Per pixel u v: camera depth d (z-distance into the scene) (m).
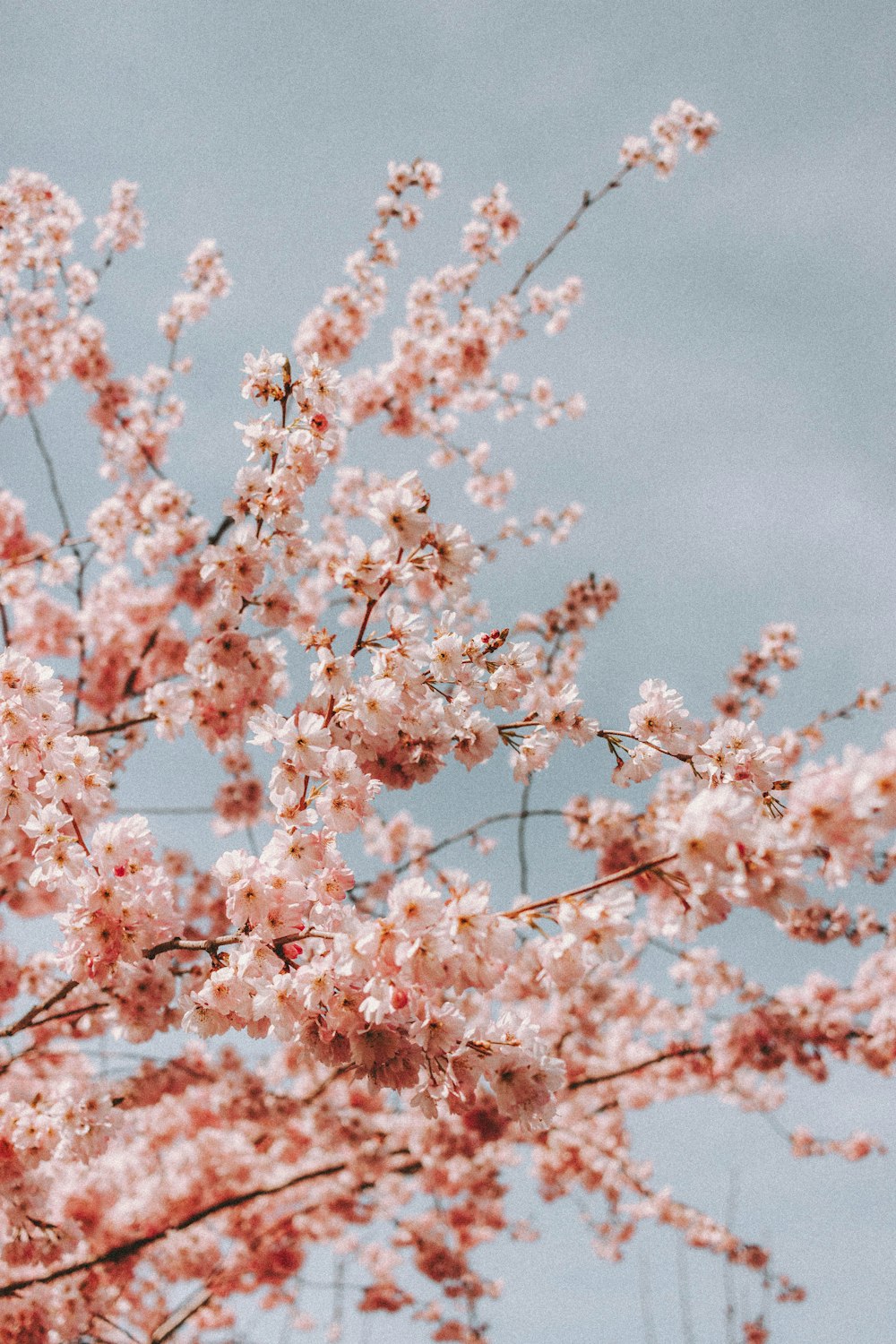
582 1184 9.89
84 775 2.85
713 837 1.85
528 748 3.05
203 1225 8.32
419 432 8.98
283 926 2.49
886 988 9.15
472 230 7.95
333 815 2.74
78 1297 5.86
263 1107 7.57
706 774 2.91
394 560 2.80
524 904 2.19
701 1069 8.87
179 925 2.71
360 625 2.84
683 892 1.98
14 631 7.74
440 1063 2.18
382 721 2.79
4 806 2.75
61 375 7.83
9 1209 3.70
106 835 2.65
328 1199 8.27
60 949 2.63
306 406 3.23
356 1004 2.24
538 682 3.08
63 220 7.15
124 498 8.10
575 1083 8.41
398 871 7.94
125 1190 7.64
